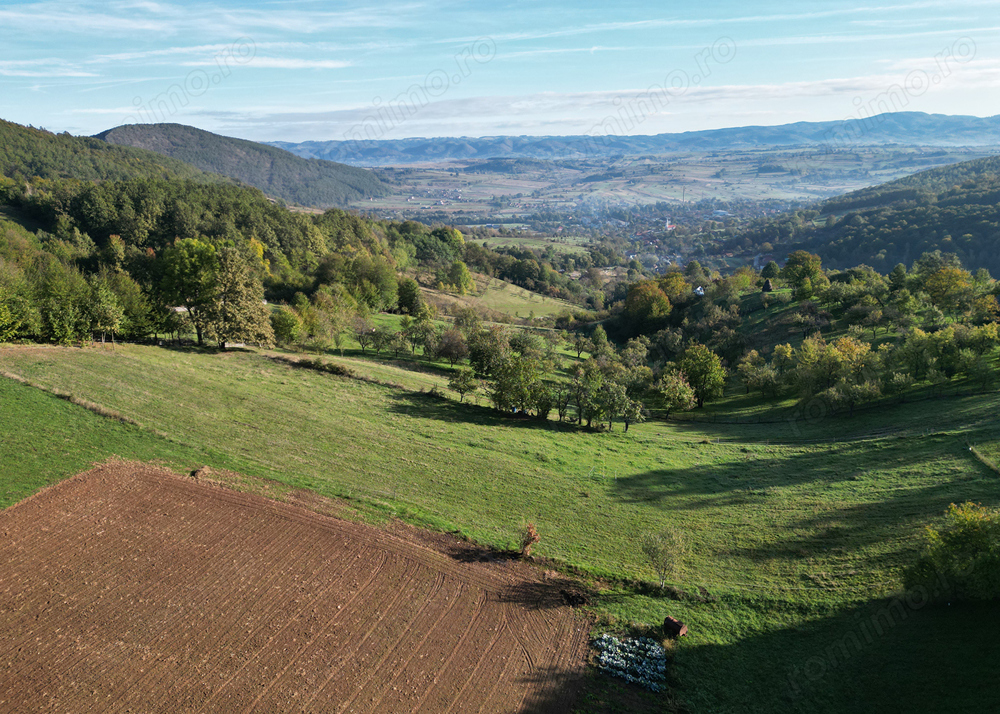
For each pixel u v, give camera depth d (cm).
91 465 4303
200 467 4478
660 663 2994
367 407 6550
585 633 3203
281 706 2528
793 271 14825
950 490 4391
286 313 9356
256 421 5591
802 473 5322
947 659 2792
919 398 6825
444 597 3372
